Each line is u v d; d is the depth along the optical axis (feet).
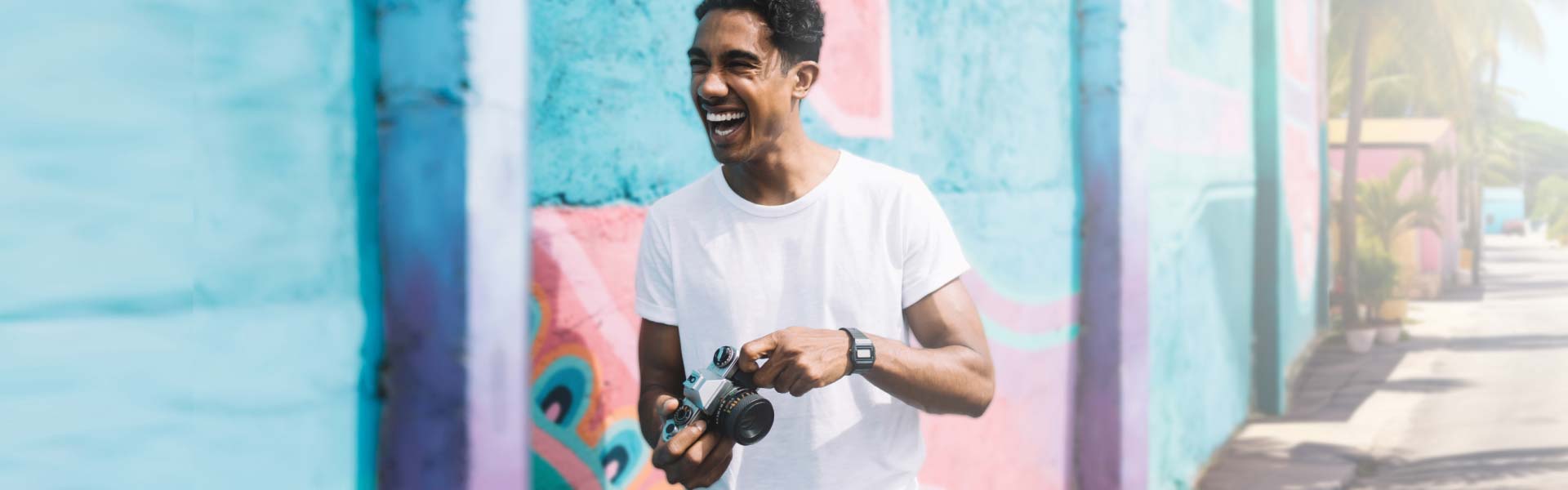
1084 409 12.92
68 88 3.49
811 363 4.21
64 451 3.50
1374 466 21.79
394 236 4.60
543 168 5.68
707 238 4.97
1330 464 21.15
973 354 4.86
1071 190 12.57
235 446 4.00
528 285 4.86
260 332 4.08
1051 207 12.01
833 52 8.18
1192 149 18.69
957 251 5.08
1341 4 66.13
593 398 6.07
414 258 4.55
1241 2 23.81
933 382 4.61
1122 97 12.60
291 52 4.18
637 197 6.42
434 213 4.50
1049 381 12.00
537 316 5.63
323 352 4.34
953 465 9.95
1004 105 11.02
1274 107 25.80
